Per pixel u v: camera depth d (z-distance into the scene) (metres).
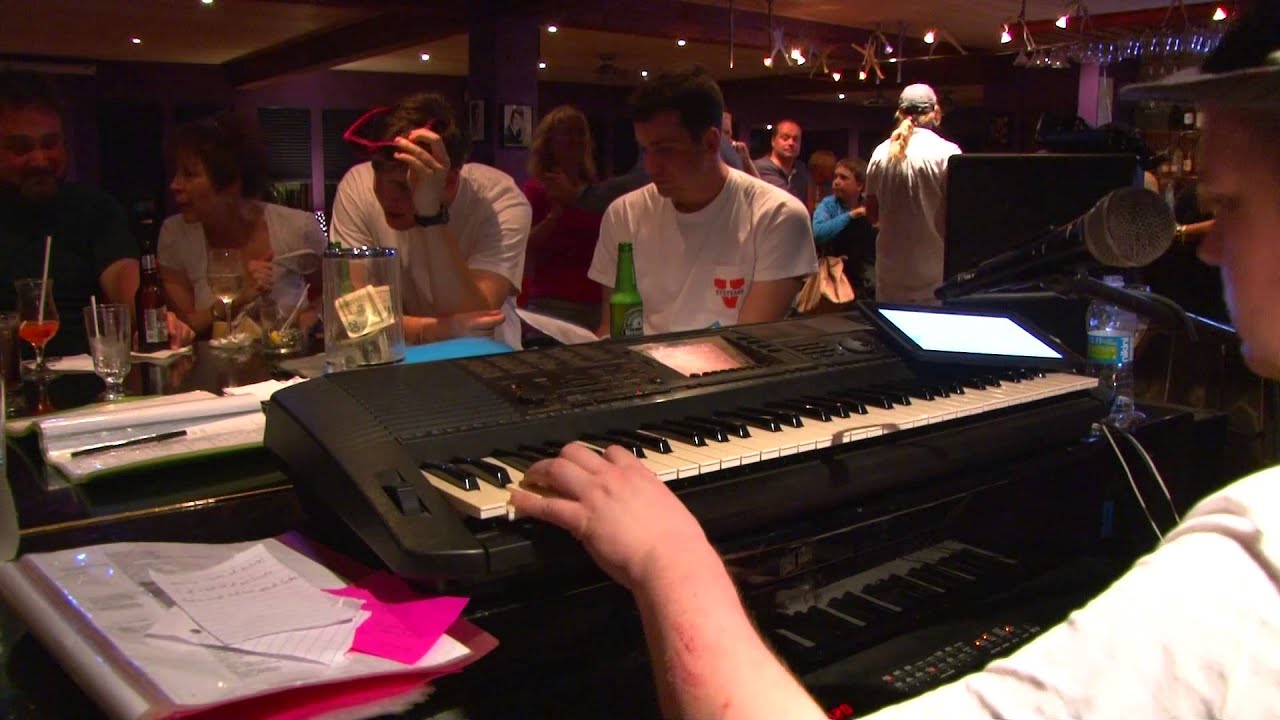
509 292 2.44
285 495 1.16
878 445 1.07
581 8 6.51
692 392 1.12
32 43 8.22
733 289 2.16
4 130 2.43
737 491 0.93
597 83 12.48
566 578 0.90
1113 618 0.47
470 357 1.16
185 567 0.90
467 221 2.40
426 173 2.05
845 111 14.27
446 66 10.52
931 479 1.12
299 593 0.83
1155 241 1.03
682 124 2.05
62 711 0.72
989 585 1.17
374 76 11.00
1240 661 0.44
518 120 6.43
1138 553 1.42
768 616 1.01
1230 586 0.46
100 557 0.91
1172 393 1.89
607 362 1.17
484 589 0.87
